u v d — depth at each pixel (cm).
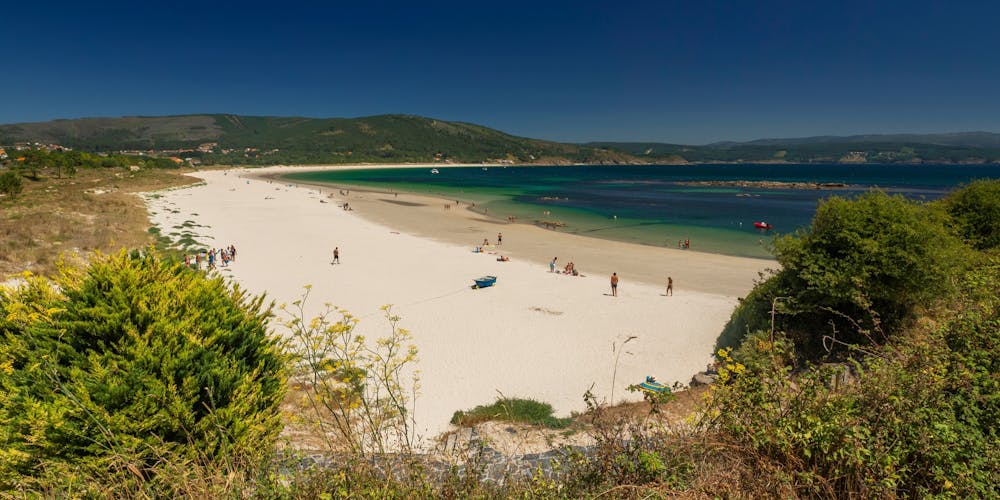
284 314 2119
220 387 600
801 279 1455
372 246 3912
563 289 2720
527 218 6244
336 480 342
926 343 409
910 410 329
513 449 785
